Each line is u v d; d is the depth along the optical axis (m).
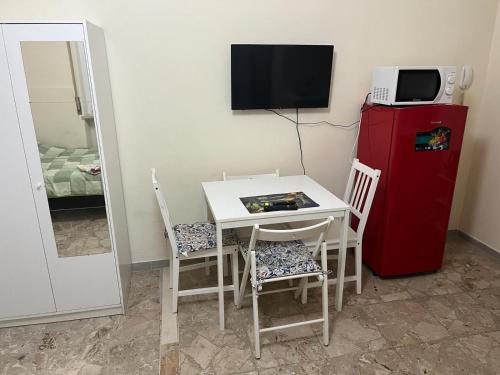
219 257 1.99
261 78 2.48
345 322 2.21
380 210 2.52
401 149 2.33
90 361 1.92
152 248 2.78
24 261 2.06
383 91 2.43
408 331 2.13
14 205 1.96
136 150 2.52
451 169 2.46
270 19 2.45
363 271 2.76
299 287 2.38
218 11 2.36
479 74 2.90
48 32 1.76
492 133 2.91
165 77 2.41
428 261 2.66
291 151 2.78
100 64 2.09
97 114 1.94
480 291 2.52
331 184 2.95
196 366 1.88
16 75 1.78
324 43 2.58
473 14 2.73
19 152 1.88
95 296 2.21
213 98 2.53
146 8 2.27
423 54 2.76
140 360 1.92
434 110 2.30
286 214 1.98
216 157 2.66
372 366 1.88
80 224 2.08
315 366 1.88
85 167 2.00
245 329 2.14
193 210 2.76
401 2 2.59
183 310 2.32
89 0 2.18
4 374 1.84
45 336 2.10
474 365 1.89
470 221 3.21
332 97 2.72
